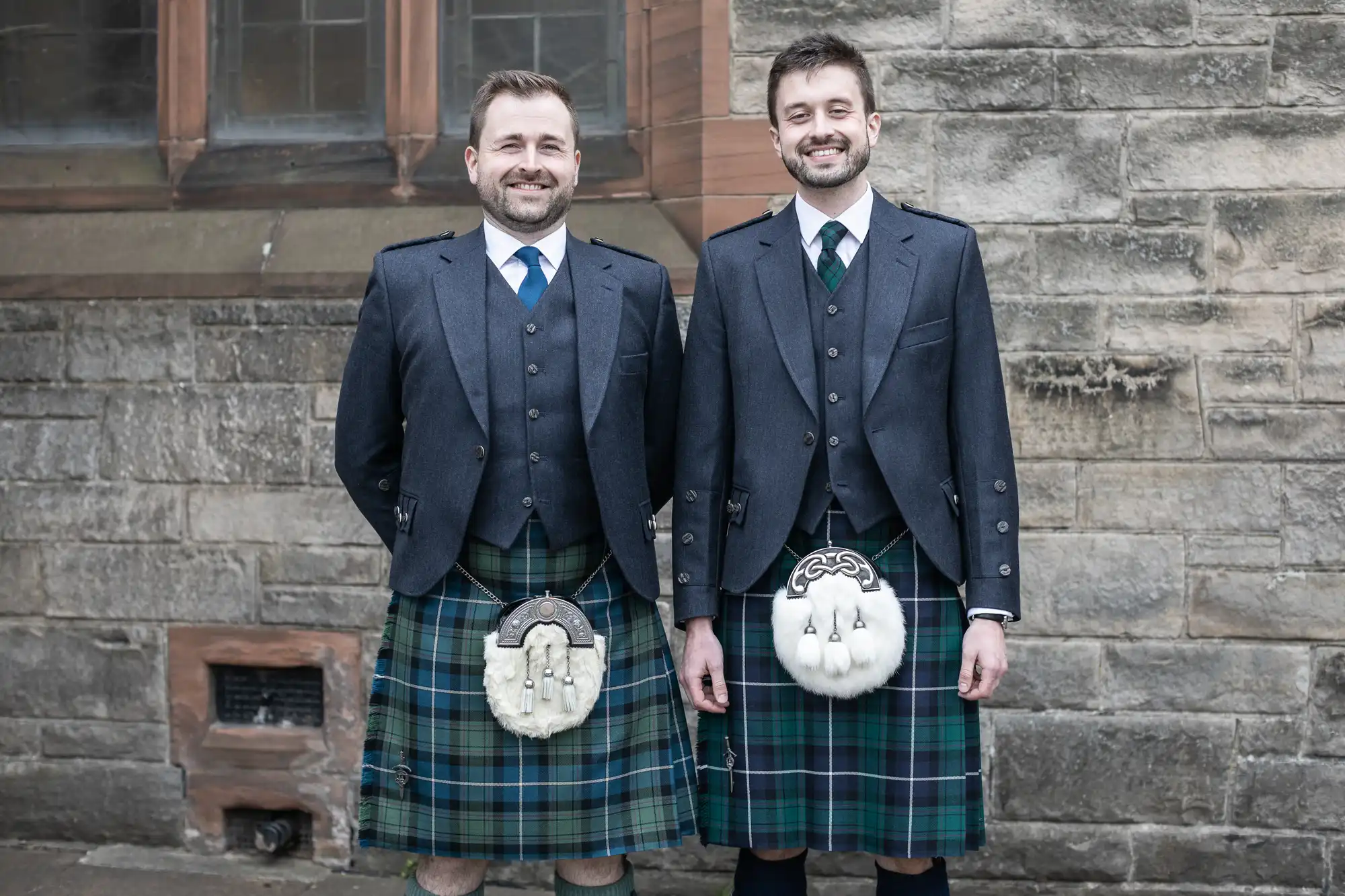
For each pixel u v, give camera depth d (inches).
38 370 107.9
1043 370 99.1
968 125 99.1
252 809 108.8
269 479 106.2
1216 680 98.8
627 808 76.3
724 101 101.7
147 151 113.3
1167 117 97.7
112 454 107.3
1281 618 98.0
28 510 108.0
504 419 73.0
